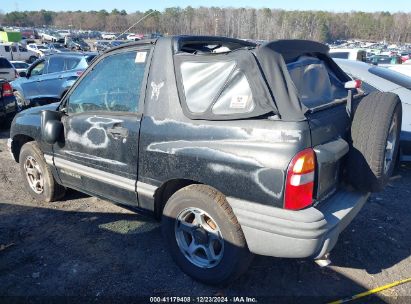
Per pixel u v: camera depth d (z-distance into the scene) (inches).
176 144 117.3
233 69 111.1
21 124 179.6
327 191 114.8
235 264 113.0
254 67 107.9
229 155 107.5
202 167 112.7
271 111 103.1
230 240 112.0
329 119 113.5
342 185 124.9
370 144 115.1
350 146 120.1
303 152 99.9
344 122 122.0
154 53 128.0
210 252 119.7
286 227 101.3
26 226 161.2
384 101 118.3
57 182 174.1
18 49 1247.5
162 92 122.7
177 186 128.0
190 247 124.3
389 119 115.3
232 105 109.3
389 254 141.7
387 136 115.5
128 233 155.2
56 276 127.6
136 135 127.0
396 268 133.2
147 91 126.6
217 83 113.6
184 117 117.1
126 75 135.2
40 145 169.9
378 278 127.5
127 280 125.6
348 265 134.5
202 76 116.8
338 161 116.8
